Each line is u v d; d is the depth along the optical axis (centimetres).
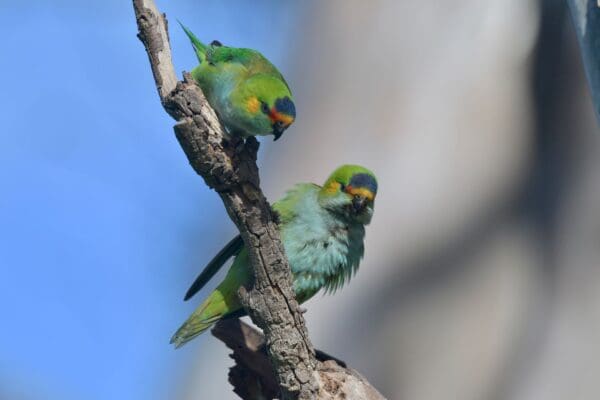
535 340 1410
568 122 1485
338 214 1082
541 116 1490
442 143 1481
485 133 1483
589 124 1480
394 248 1452
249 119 1070
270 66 1127
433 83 1510
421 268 1441
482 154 1476
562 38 1505
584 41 903
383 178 1477
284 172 1529
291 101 1074
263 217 816
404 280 1439
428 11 1548
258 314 831
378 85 1533
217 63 1103
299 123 1562
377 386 1412
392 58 1541
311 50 1617
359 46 1569
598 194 1456
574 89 1493
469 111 1492
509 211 1454
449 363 1409
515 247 1445
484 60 1509
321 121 1543
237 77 1088
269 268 823
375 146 1499
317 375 850
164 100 809
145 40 820
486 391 1396
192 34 1158
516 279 1427
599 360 1395
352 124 1522
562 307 1421
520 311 1416
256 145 816
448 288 1430
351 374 873
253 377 973
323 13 1630
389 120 1508
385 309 1434
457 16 1535
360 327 1432
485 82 1502
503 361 1400
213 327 981
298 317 833
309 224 1081
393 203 1463
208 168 802
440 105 1498
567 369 1396
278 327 831
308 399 848
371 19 1579
